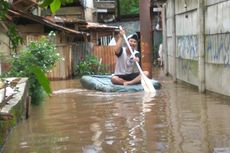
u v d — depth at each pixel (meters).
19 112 8.63
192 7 15.79
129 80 16.02
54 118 9.98
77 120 9.66
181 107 11.29
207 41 14.13
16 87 10.09
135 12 39.59
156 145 7.23
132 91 15.25
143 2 18.30
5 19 3.85
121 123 9.18
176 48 18.86
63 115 10.39
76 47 25.81
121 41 16.09
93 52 26.73
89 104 12.26
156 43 34.44
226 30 12.25
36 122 9.47
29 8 21.50
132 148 7.09
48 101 13.16
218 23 12.95
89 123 9.28
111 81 16.30
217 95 13.25
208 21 13.98
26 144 7.46
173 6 19.16
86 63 25.12
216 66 13.26
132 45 16.58
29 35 21.59
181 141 7.47
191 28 16.05
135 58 15.81
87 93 15.20
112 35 30.48
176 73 18.81
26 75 12.47
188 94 14.09
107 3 41.03
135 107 11.47
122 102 12.53
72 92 15.67
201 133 8.04
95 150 7.02
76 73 25.08
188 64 16.64
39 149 7.13
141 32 18.34
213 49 13.51
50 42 14.07
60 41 23.06
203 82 14.44
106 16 41.12
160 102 12.34
